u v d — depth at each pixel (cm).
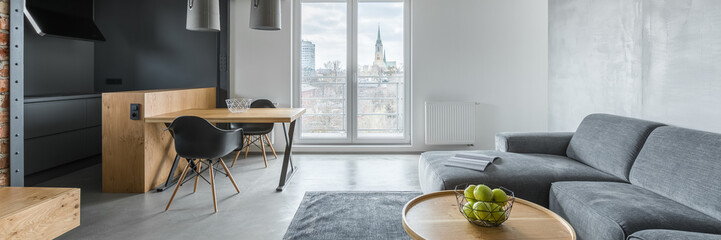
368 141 591
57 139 431
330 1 582
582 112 359
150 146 376
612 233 181
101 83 570
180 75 562
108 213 309
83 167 479
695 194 194
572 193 226
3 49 187
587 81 351
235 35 565
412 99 574
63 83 520
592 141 292
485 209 167
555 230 169
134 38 563
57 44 510
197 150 320
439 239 159
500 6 569
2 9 186
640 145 253
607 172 268
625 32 303
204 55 558
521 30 571
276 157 527
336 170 463
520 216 186
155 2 559
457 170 273
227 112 411
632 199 206
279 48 565
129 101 363
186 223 289
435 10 567
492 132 579
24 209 153
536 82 576
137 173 366
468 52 571
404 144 592
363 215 304
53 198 169
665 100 266
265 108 462
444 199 213
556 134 339
